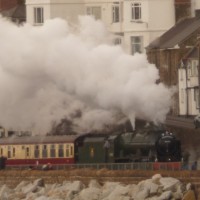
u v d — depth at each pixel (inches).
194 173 7785.4
